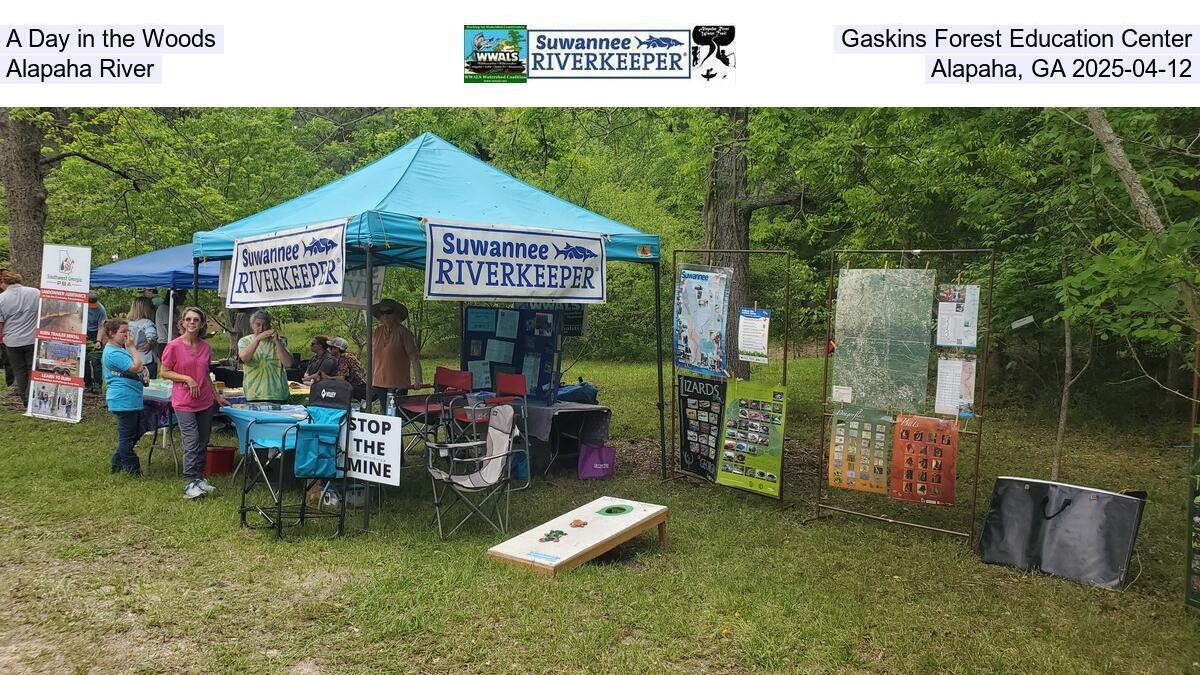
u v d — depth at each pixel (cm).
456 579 466
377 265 938
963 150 682
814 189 1062
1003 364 1330
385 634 399
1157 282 444
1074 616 439
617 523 531
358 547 528
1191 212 526
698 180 1148
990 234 1005
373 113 2072
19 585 460
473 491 562
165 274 1100
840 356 621
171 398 680
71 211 1602
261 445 565
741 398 683
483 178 743
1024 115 660
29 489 656
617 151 2233
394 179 667
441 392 829
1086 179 568
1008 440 1021
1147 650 398
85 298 895
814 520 633
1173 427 1059
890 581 491
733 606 441
